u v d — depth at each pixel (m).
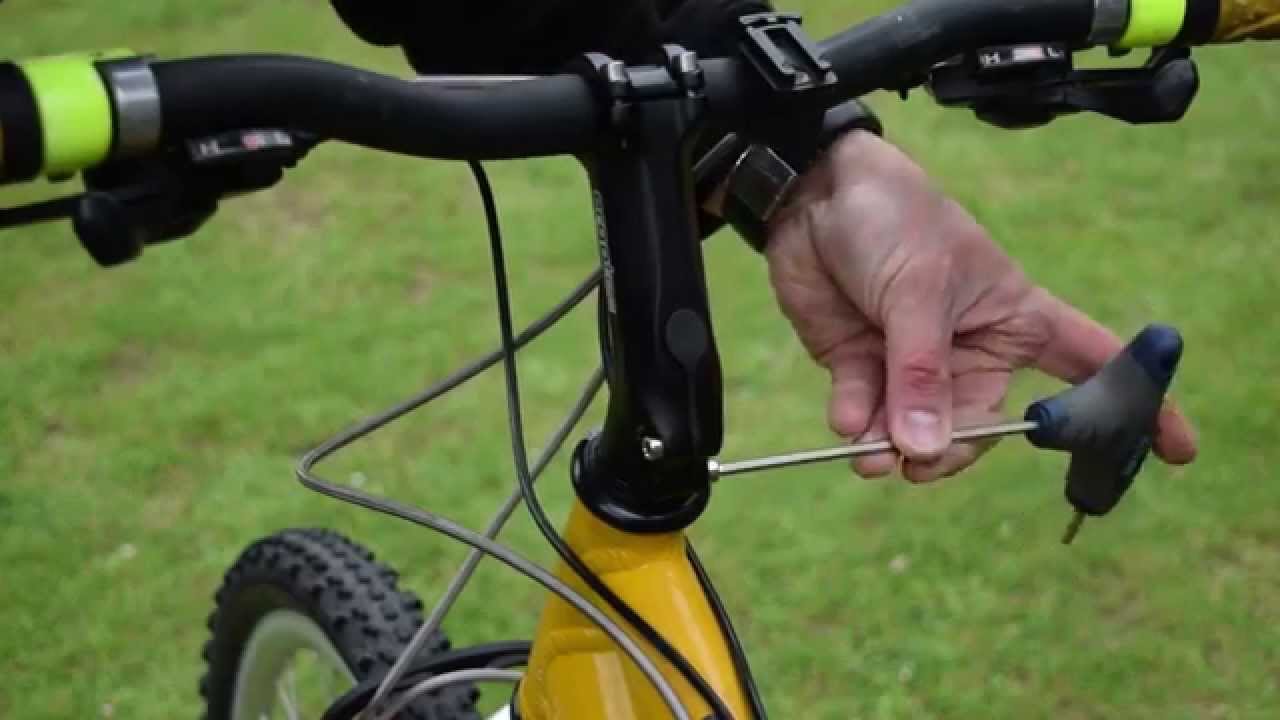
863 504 2.17
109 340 2.61
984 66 0.99
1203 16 1.00
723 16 1.01
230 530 2.18
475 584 2.06
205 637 2.02
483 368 1.10
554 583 0.98
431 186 3.06
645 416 0.93
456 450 2.31
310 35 3.66
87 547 2.16
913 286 1.00
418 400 1.10
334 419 2.38
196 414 2.41
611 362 0.95
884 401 1.04
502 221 2.92
